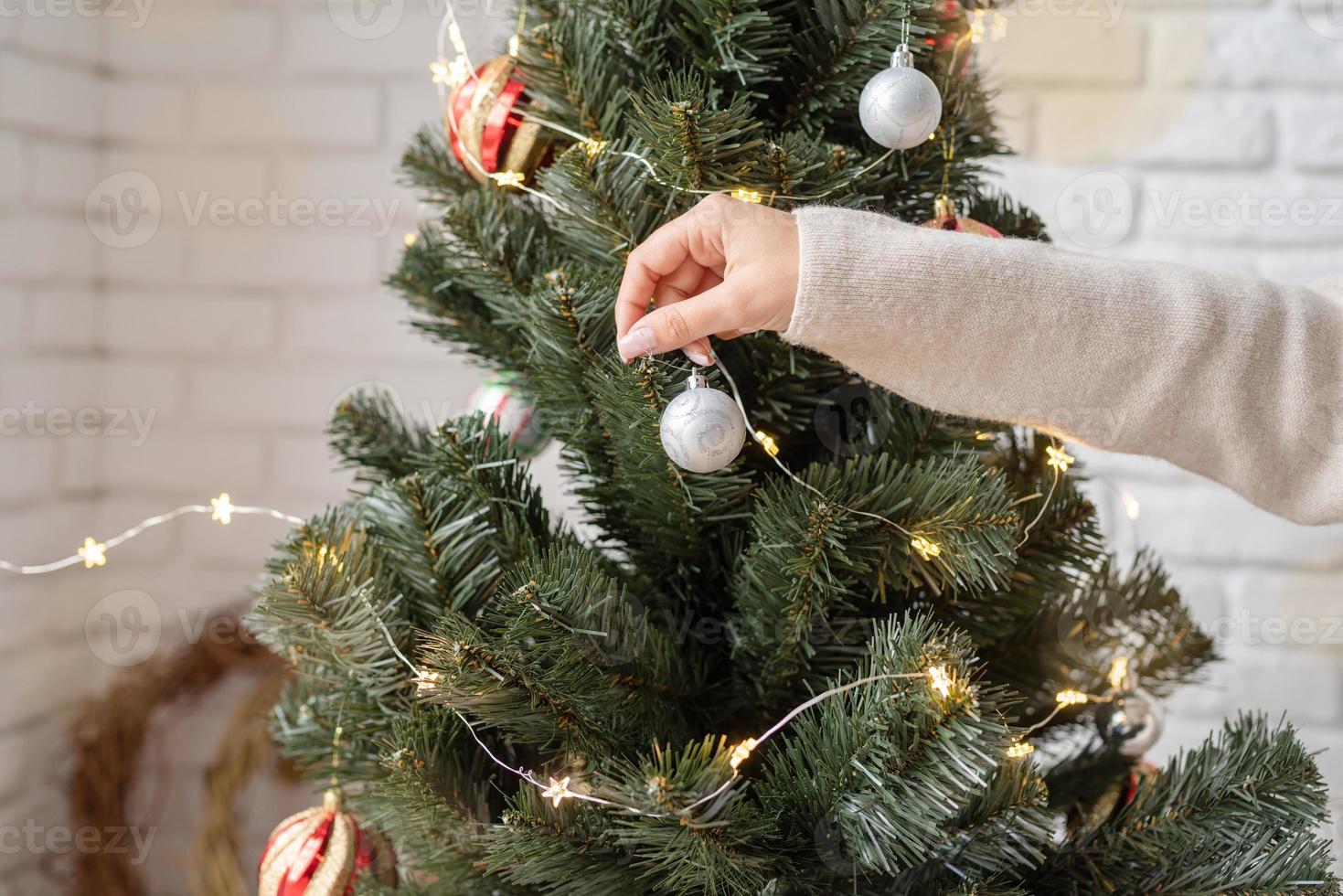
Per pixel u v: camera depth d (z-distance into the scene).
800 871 1.19
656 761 1.20
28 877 1.86
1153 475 1.79
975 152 1.29
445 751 1.22
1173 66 1.71
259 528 1.99
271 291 1.94
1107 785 1.34
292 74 1.88
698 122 1.16
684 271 1.21
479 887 1.25
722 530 1.26
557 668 1.16
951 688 1.12
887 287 1.15
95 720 1.89
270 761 1.77
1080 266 1.19
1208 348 1.18
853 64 1.23
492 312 1.37
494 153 1.28
